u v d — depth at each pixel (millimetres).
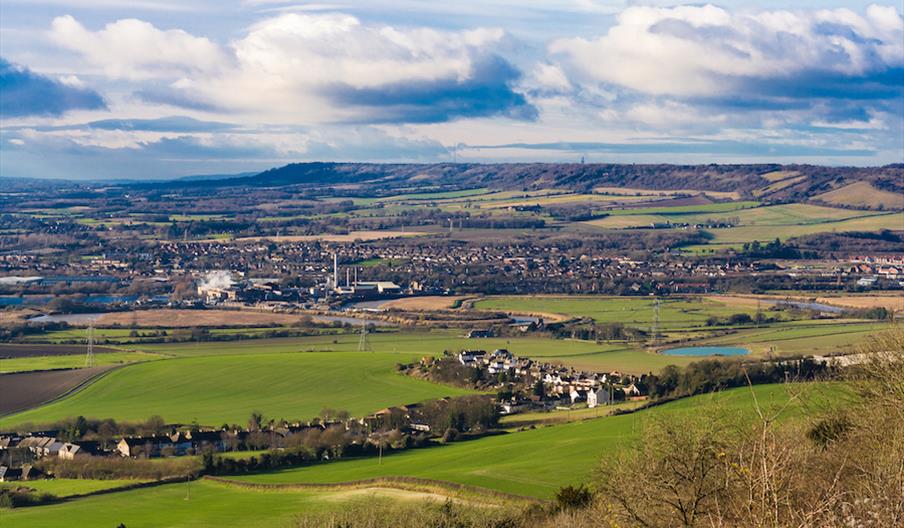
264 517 96062
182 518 99000
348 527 79438
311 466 127500
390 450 134750
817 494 32094
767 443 31484
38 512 105688
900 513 29797
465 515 77250
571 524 55281
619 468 42938
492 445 123062
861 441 43719
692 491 39781
